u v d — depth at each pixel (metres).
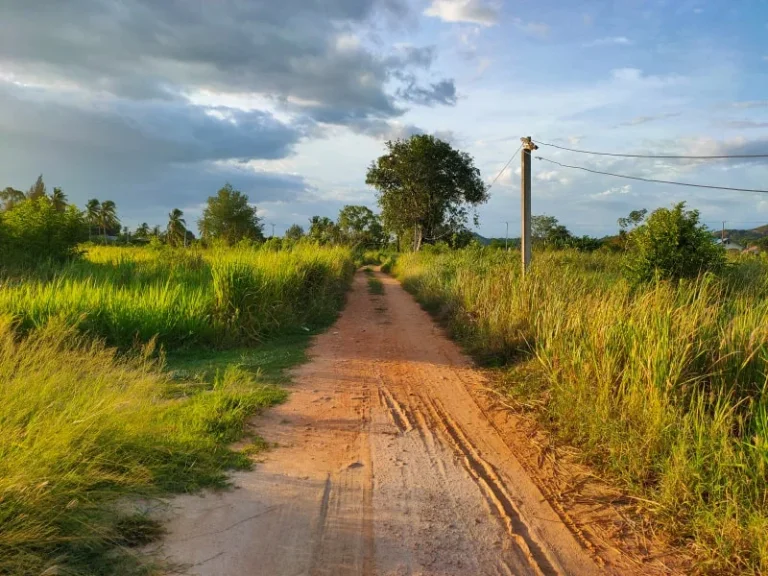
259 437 5.46
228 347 9.93
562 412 6.13
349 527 3.88
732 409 4.54
